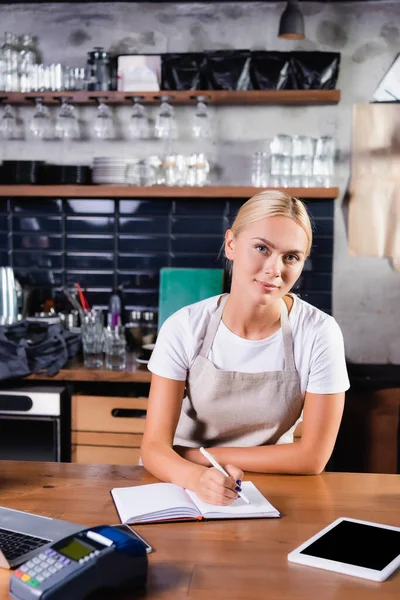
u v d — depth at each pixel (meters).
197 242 3.83
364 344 3.85
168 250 3.85
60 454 3.15
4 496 1.63
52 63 3.85
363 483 1.75
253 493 1.64
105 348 3.48
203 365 1.90
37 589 1.11
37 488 1.69
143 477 1.78
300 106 3.78
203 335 1.92
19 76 3.71
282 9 3.74
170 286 3.79
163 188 3.57
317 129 3.78
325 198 3.72
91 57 3.67
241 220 1.79
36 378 3.15
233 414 1.92
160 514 1.50
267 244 1.72
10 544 1.33
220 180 3.84
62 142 3.89
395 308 3.83
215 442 1.98
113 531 1.24
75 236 3.88
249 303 1.83
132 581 1.19
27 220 3.89
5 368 3.11
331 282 3.79
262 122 3.80
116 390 3.20
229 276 3.78
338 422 1.86
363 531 1.43
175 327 1.92
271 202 1.74
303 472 1.80
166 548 1.36
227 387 1.89
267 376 1.88
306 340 1.88
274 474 1.81
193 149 3.84
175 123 3.83
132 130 3.65
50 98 3.64
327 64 3.58
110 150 3.88
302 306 1.95
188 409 1.99
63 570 1.14
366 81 3.75
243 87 3.62
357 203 3.79
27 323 3.54
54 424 3.13
